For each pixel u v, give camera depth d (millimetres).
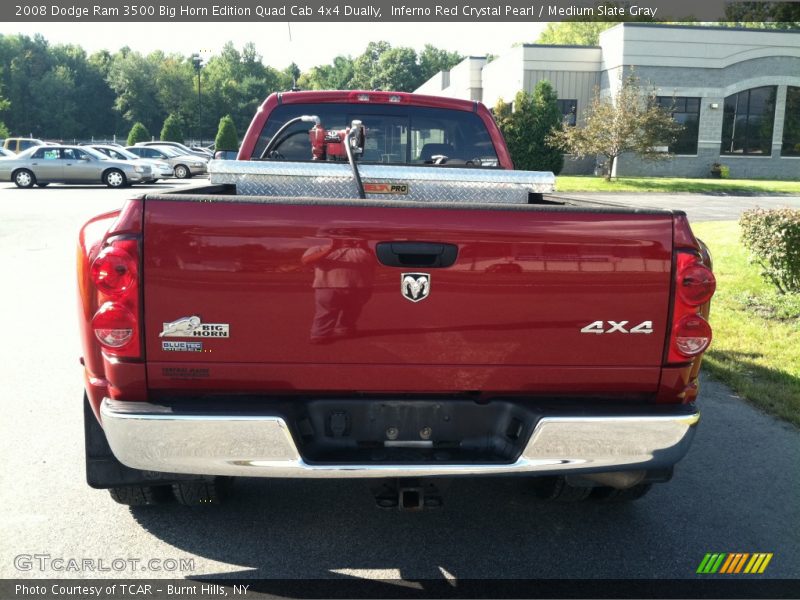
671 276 2730
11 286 9219
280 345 2646
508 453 2781
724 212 21078
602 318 2727
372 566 3150
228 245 2576
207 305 2596
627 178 33375
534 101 34375
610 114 30906
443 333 2688
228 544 3312
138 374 2629
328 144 4734
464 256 2648
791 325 7414
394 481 2951
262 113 5125
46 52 101812
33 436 4539
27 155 27047
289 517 3596
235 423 2561
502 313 2688
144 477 3029
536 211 2660
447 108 5246
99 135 102438
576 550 3318
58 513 3572
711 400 5496
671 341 2762
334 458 2711
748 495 3918
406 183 4242
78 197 22500
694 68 35812
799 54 36500
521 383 2764
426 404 2797
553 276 2684
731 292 8945
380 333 2670
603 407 2758
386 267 2629
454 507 3758
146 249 2547
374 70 122938
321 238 2604
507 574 3107
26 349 6504
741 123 37188
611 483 3127
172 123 58719
